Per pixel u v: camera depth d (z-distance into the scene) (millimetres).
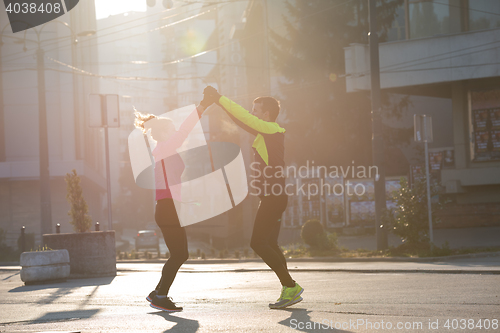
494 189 24250
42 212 21891
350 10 32188
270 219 4766
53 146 42406
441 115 35562
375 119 17188
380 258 14758
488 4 24172
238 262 17875
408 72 23359
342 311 4652
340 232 29500
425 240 15852
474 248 15562
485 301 5230
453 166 26625
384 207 16859
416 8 25344
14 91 42938
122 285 8875
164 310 4949
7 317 5012
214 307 5289
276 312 4641
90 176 44688
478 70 22328
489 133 24359
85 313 5090
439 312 4527
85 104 49250
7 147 42906
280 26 37906
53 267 10086
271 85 38125
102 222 67125
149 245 40031
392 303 5207
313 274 10641
